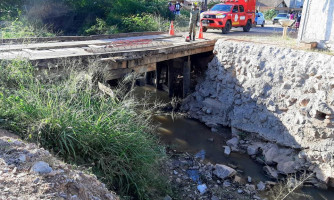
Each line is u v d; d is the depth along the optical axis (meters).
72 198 3.45
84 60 8.35
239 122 11.25
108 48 9.70
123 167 5.64
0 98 5.45
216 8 17.75
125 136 5.80
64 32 18.89
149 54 10.25
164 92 15.30
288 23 14.05
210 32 17.75
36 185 3.45
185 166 8.78
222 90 12.42
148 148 6.31
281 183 8.46
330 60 9.47
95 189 4.06
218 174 8.49
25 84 6.26
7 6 17.86
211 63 13.29
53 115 5.36
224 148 10.34
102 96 6.46
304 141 9.34
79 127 5.45
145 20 18.64
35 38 11.33
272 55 11.06
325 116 9.17
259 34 17.05
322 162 8.77
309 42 11.08
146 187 5.83
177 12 25.06
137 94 14.64
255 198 7.68
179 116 12.55
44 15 18.73
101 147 5.60
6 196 3.16
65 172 3.96
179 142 10.45
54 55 8.19
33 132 5.11
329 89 9.22
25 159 3.98
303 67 10.02
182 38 14.41
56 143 5.23
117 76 9.40
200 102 12.98
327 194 8.17
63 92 6.20
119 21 18.06
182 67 13.76
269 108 10.55
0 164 3.78
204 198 7.33
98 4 20.02
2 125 5.11
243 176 8.77
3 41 10.43
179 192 7.32
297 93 9.98
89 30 17.59
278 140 9.92
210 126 11.83
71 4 19.58
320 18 11.26
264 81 10.93
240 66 11.86
